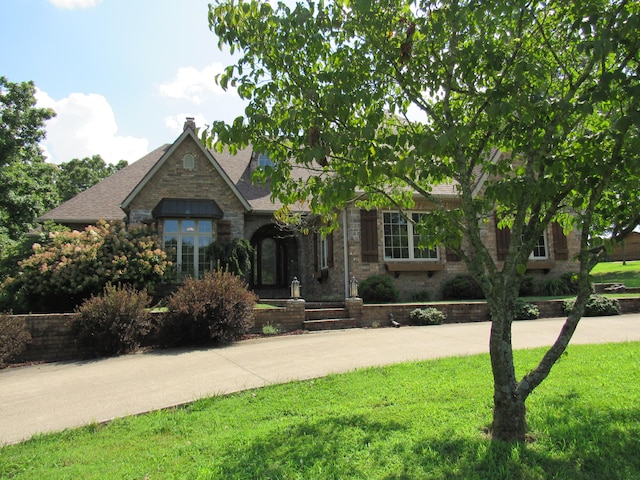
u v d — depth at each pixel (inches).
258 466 157.9
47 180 975.6
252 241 808.3
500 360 168.2
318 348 382.9
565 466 147.9
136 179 879.7
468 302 555.5
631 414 191.2
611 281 999.0
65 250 530.6
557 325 472.7
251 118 162.1
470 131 158.4
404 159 143.4
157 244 601.9
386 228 660.7
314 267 764.0
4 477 166.9
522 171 198.7
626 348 329.7
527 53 177.8
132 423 219.9
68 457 181.9
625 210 172.1
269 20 171.2
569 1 161.3
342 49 176.4
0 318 371.6
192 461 168.9
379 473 148.6
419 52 177.6
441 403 218.8
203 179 706.8
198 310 407.8
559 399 212.8
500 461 151.3
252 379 289.4
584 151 156.9
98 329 389.1
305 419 209.0
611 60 173.3
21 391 284.8
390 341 403.5
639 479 138.9
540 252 715.4
